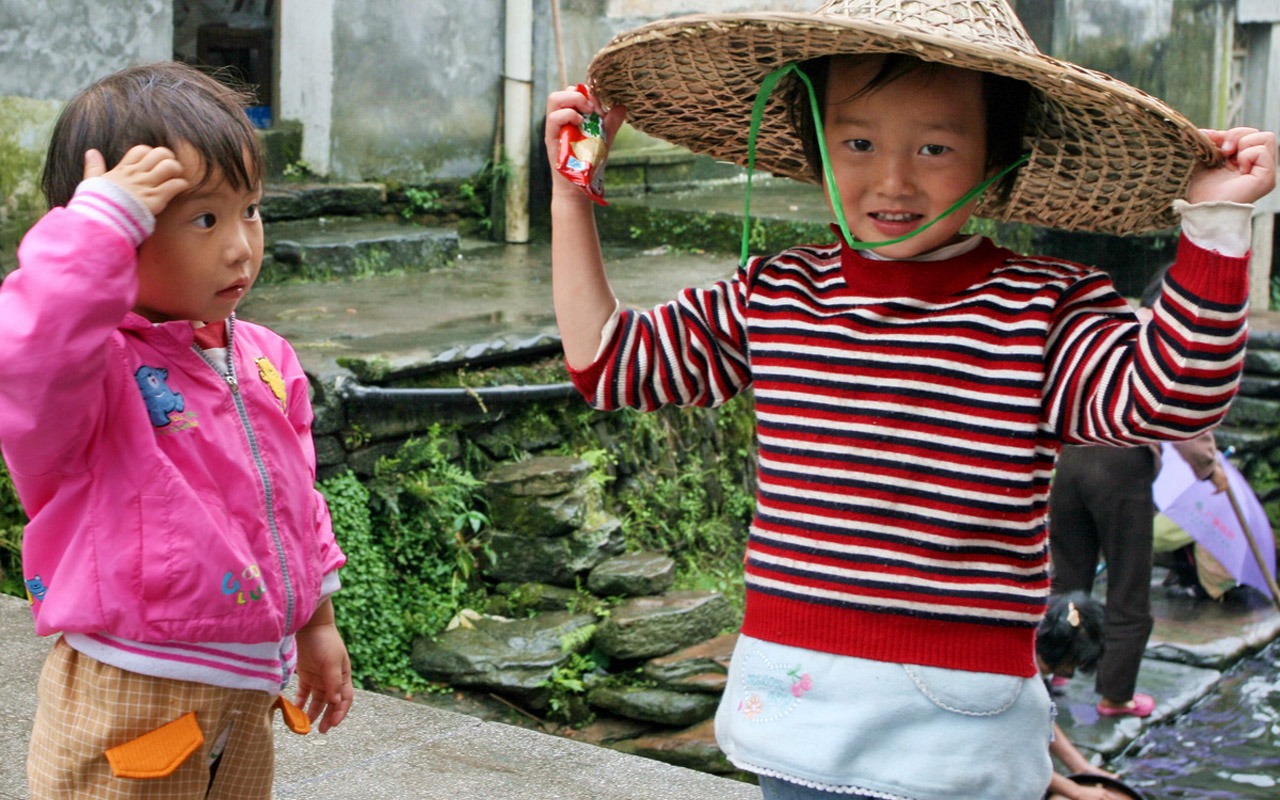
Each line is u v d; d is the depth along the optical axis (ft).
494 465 18.49
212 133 5.72
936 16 5.90
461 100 29.01
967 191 5.88
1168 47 33.91
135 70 6.04
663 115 7.06
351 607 16.31
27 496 5.95
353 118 27.40
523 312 21.24
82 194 5.37
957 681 5.67
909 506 5.71
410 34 27.96
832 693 5.74
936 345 5.73
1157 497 20.29
